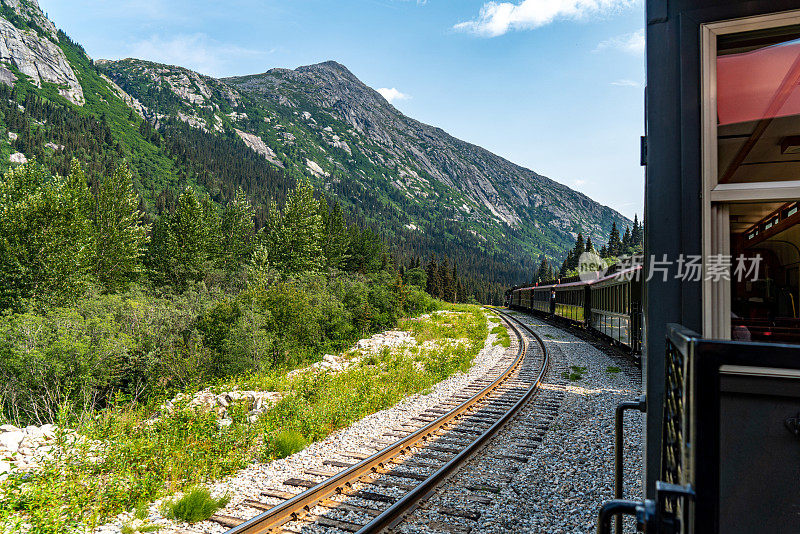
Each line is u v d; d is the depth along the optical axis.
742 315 2.38
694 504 1.24
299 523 5.09
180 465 6.97
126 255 43.19
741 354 1.22
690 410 1.28
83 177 41.09
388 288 33.44
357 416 9.73
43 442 7.86
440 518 5.14
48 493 5.30
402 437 8.15
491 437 8.04
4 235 29.86
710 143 1.93
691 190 1.96
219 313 22.41
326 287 30.72
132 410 11.29
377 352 18.52
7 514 4.98
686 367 1.36
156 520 5.34
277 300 24.69
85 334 18.97
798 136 1.87
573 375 13.63
